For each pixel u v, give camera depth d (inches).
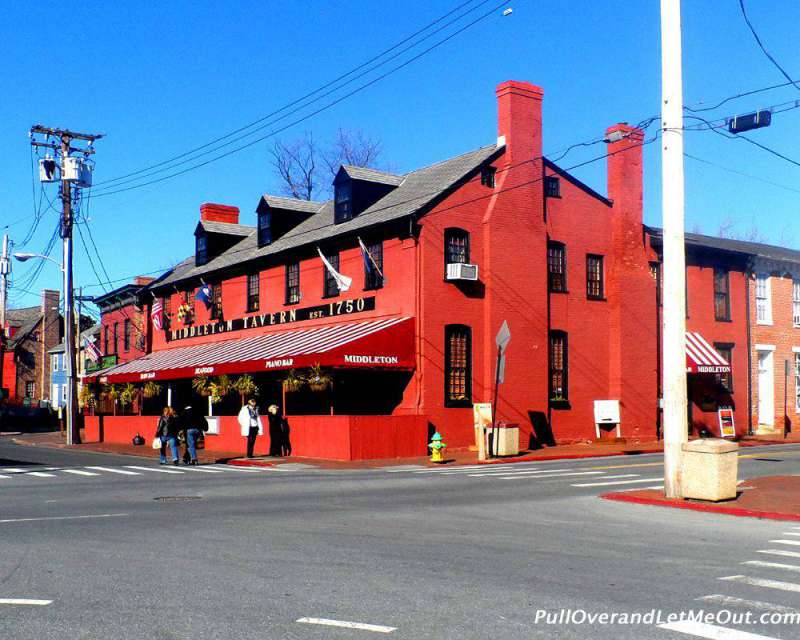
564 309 1270.9
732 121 719.7
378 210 1261.1
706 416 1400.1
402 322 1125.7
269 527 475.8
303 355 1103.6
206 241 1686.8
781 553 388.5
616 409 1274.6
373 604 281.3
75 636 245.3
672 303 613.6
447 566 350.6
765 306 1542.8
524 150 1234.0
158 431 1076.5
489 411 1051.9
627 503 611.5
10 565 357.7
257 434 1189.7
